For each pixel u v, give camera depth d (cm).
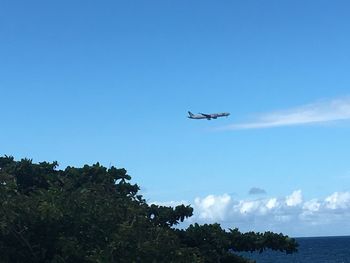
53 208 2050
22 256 2066
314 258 11969
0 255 2009
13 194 2278
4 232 2000
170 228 2795
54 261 1984
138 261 2006
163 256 2094
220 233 2705
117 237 2030
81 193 2306
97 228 2141
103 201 2352
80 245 2052
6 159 3102
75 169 3023
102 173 3052
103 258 1930
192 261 2212
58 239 2078
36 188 2775
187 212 2886
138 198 2941
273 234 2758
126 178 3175
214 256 2644
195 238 2686
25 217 2059
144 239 2122
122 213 2327
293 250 2764
